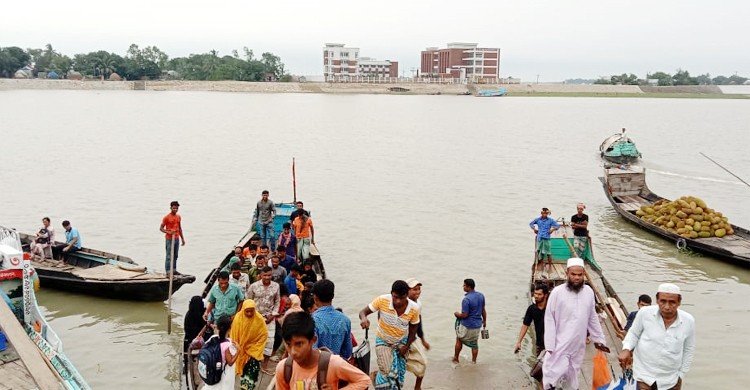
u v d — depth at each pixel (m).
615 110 132.75
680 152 57.81
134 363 14.37
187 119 87.38
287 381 5.95
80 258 20.14
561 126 87.50
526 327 12.67
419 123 88.50
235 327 10.38
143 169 42.69
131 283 17.33
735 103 182.88
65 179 38.28
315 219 28.98
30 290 13.38
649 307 8.72
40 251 19.78
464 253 23.67
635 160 50.38
